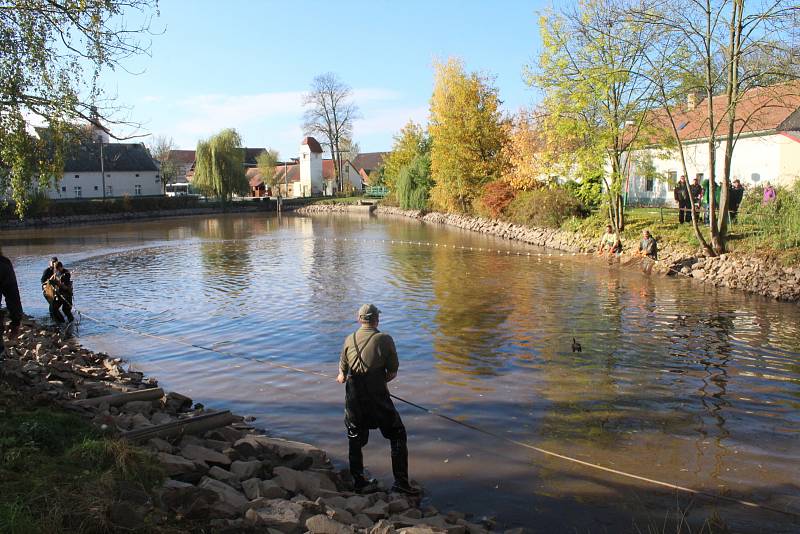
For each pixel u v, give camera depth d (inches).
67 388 344.5
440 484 268.2
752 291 729.6
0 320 328.8
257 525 189.9
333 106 3762.3
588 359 462.0
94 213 2701.8
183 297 782.5
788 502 246.7
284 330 583.2
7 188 514.3
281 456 275.4
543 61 1067.9
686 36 799.1
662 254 949.2
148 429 266.1
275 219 2726.4
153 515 179.8
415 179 2694.4
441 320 605.6
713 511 240.5
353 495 246.7
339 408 370.3
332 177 4781.0
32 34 435.8
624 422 336.8
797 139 1138.7
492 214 1795.0
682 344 501.4
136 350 522.0
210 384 422.0
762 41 753.0
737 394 379.6
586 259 1078.4
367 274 950.4
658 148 1091.3
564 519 236.1
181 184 4714.6
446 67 1988.2
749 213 912.9
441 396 383.9
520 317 614.2
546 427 331.6
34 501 172.6
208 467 243.4
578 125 1067.9
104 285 896.3
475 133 2001.7
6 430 221.6
